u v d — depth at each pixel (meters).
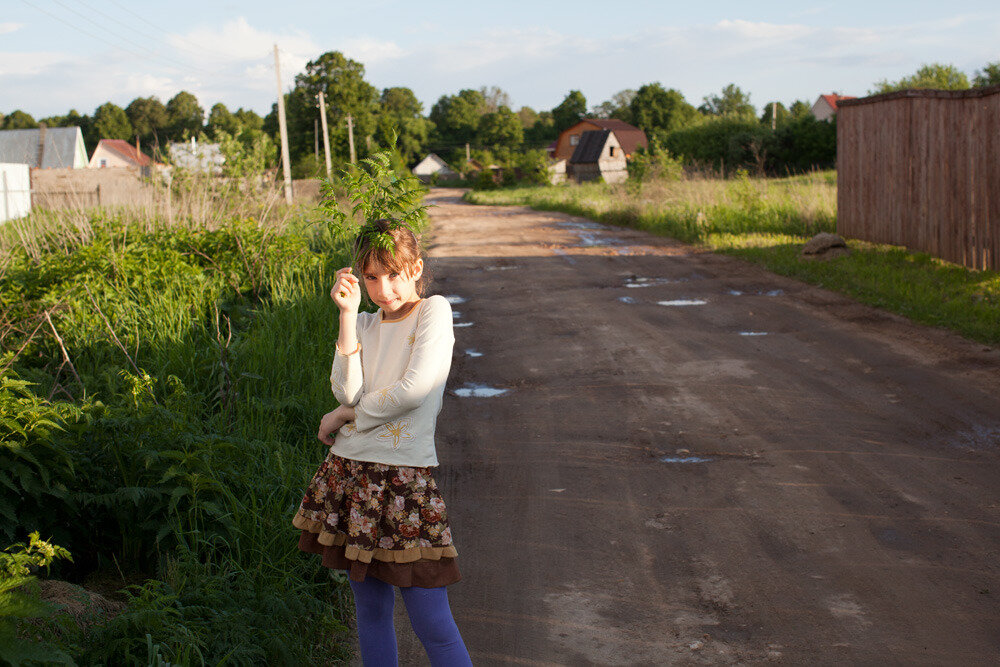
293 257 9.60
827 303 9.66
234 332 7.27
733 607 3.47
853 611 3.40
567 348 8.18
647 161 37.69
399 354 2.49
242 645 2.89
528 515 4.46
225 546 3.72
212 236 9.49
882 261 11.66
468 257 15.47
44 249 9.58
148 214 10.91
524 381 7.09
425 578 2.41
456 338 8.89
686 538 4.12
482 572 3.86
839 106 14.54
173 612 2.88
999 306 8.43
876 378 6.68
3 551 3.09
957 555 3.81
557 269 13.59
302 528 2.57
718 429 5.66
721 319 9.19
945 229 11.25
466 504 4.64
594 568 3.86
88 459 3.71
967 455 5.01
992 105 9.96
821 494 4.55
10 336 6.46
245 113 93.62
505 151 132.75
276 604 3.14
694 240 16.55
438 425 6.04
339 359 2.48
